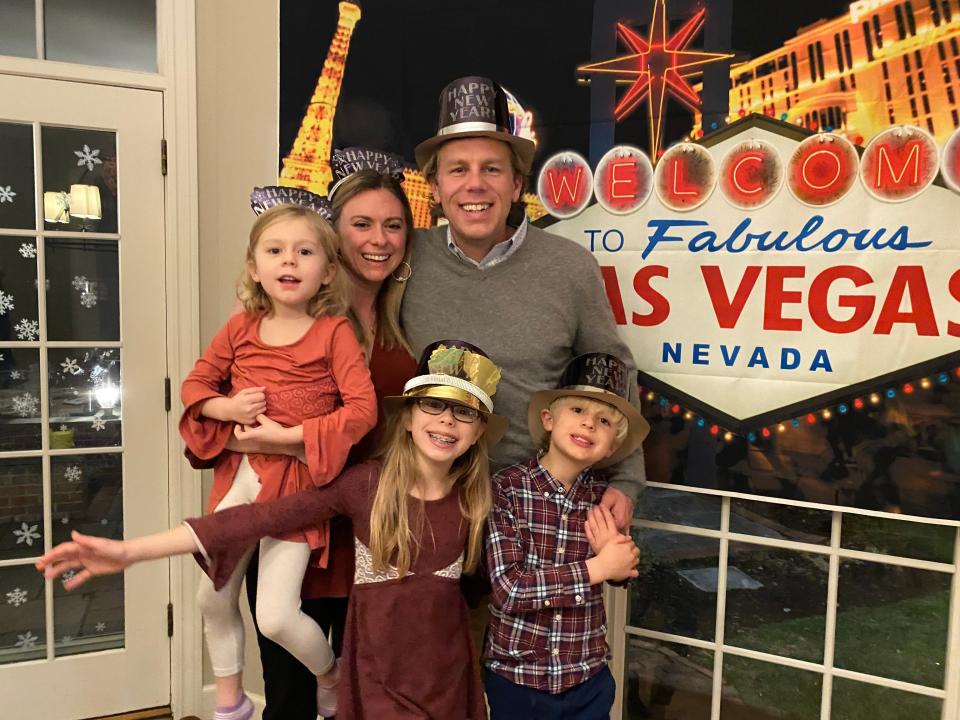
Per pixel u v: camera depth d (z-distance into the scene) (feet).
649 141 5.30
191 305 7.01
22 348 6.81
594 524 4.37
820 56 4.79
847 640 5.48
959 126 4.48
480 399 4.07
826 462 4.97
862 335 4.83
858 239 4.80
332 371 4.26
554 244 4.91
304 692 4.73
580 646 4.30
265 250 4.15
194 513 7.19
